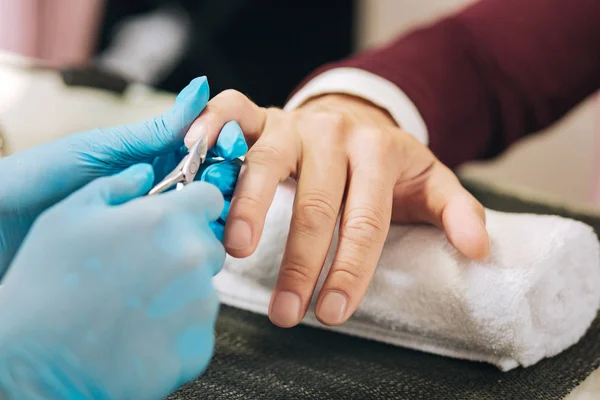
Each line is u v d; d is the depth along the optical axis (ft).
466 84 2.05
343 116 1.50
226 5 4.15
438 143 1.90
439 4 4.28
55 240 1.08
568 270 1.37
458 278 1.34
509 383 1.31
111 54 4.06
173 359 1.09
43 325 1.04
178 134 1.32
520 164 4.05
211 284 1.13
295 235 1.31
